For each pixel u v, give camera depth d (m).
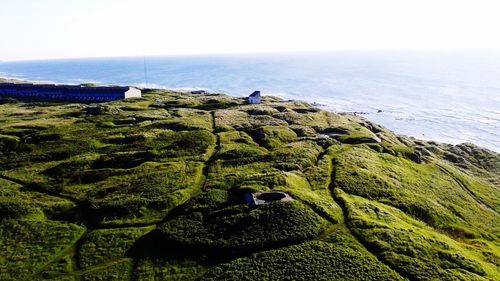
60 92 190.25
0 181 81.12
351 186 73.31
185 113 134.88
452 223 68.62
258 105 148.38
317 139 102.69
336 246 53.12
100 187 76.44
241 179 75.56
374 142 104.75
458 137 171.88
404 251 52.22
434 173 93.00
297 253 51.78
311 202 64.12
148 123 120.44
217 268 50.25
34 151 98.75
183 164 86.81
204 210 64.44
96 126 118.62
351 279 46.62
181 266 51.91
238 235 56.53
